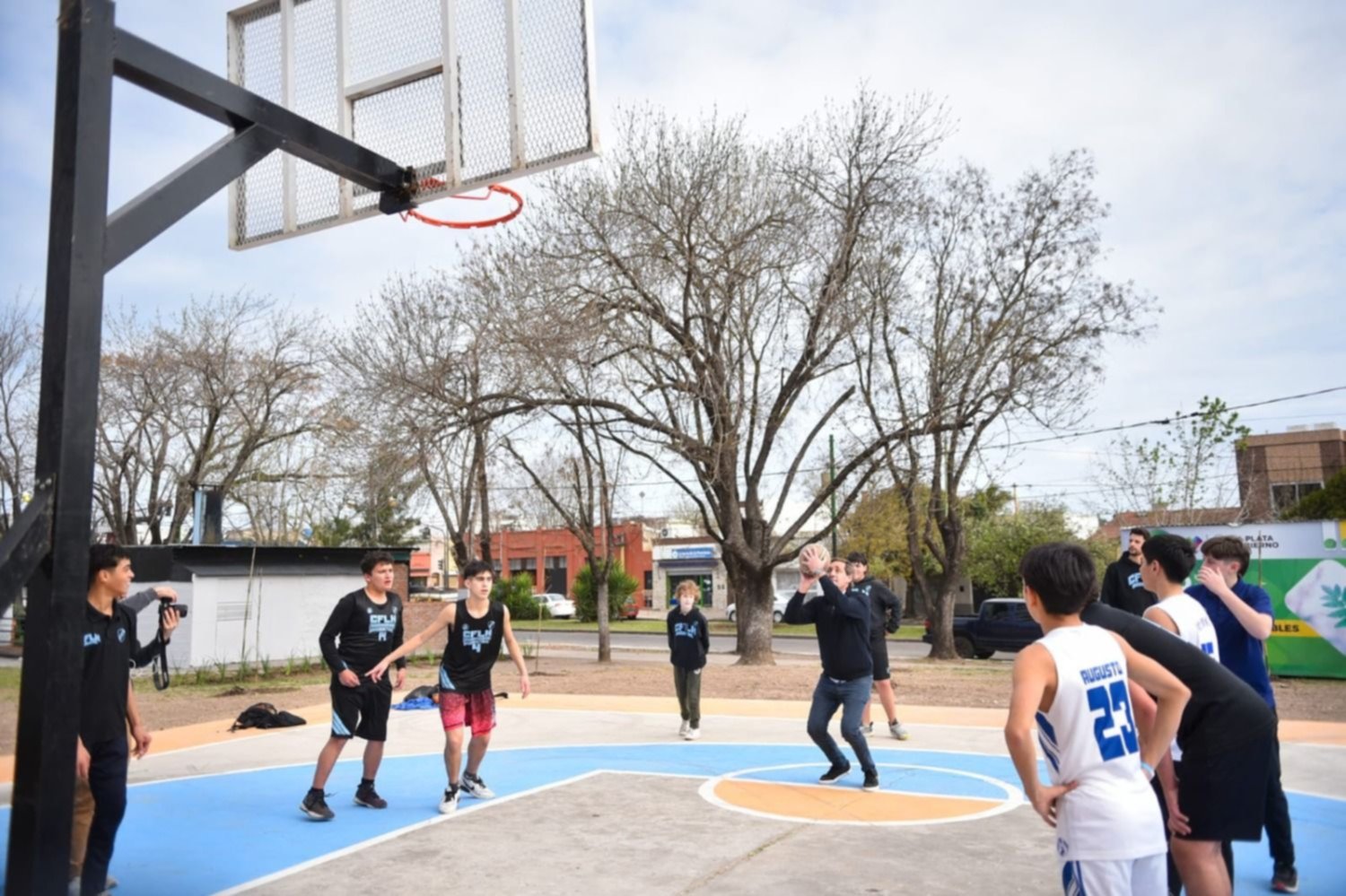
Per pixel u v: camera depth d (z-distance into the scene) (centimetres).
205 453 3356
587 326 2064
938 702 1518
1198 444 3281
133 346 3322
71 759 363
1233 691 410
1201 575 573
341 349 2517
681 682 1188
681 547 6806
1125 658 354
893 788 867
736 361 2328
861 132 2281
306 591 2548
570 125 585
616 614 5606
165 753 1112
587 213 2150
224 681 2073
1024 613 2798
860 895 565
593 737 1204
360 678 784
